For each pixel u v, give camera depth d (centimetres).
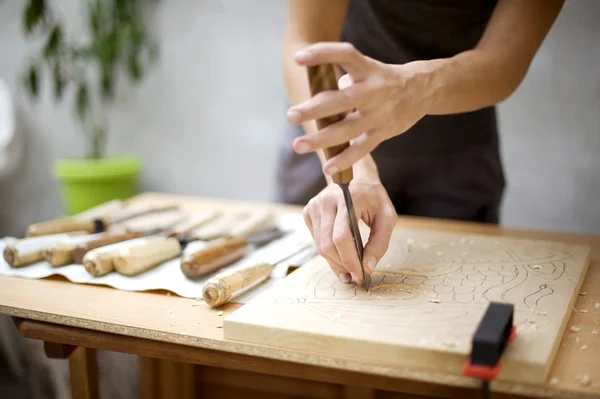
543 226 234
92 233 129
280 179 163
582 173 226
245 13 260
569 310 85
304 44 113
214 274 105
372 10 138
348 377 76
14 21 284
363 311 81
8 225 299
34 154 294
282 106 263
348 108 73
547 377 70
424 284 92
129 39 245
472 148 147
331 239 90
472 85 98
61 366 176
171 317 88
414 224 139
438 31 139
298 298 86
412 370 71
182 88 273
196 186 281
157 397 126
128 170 254
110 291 98
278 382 114
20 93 289
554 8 112
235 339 79
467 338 73
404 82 81
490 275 95
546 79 223
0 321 220
